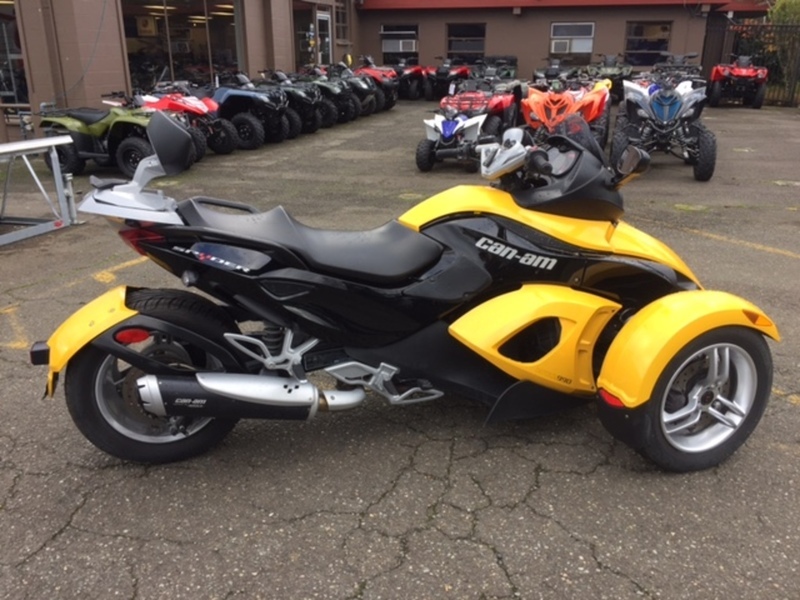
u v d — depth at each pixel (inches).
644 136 401.4
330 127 639.8
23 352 173.3
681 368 118.6
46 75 498.9
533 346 129.3
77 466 127.2
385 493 119.6
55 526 111.7
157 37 594.9
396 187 376.8
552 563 103.7
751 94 817.5
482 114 421.4
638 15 937.5
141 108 436.1
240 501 117.7
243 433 137.6
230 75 546.3
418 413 144.6
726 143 536.1
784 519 112.7
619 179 126.0
